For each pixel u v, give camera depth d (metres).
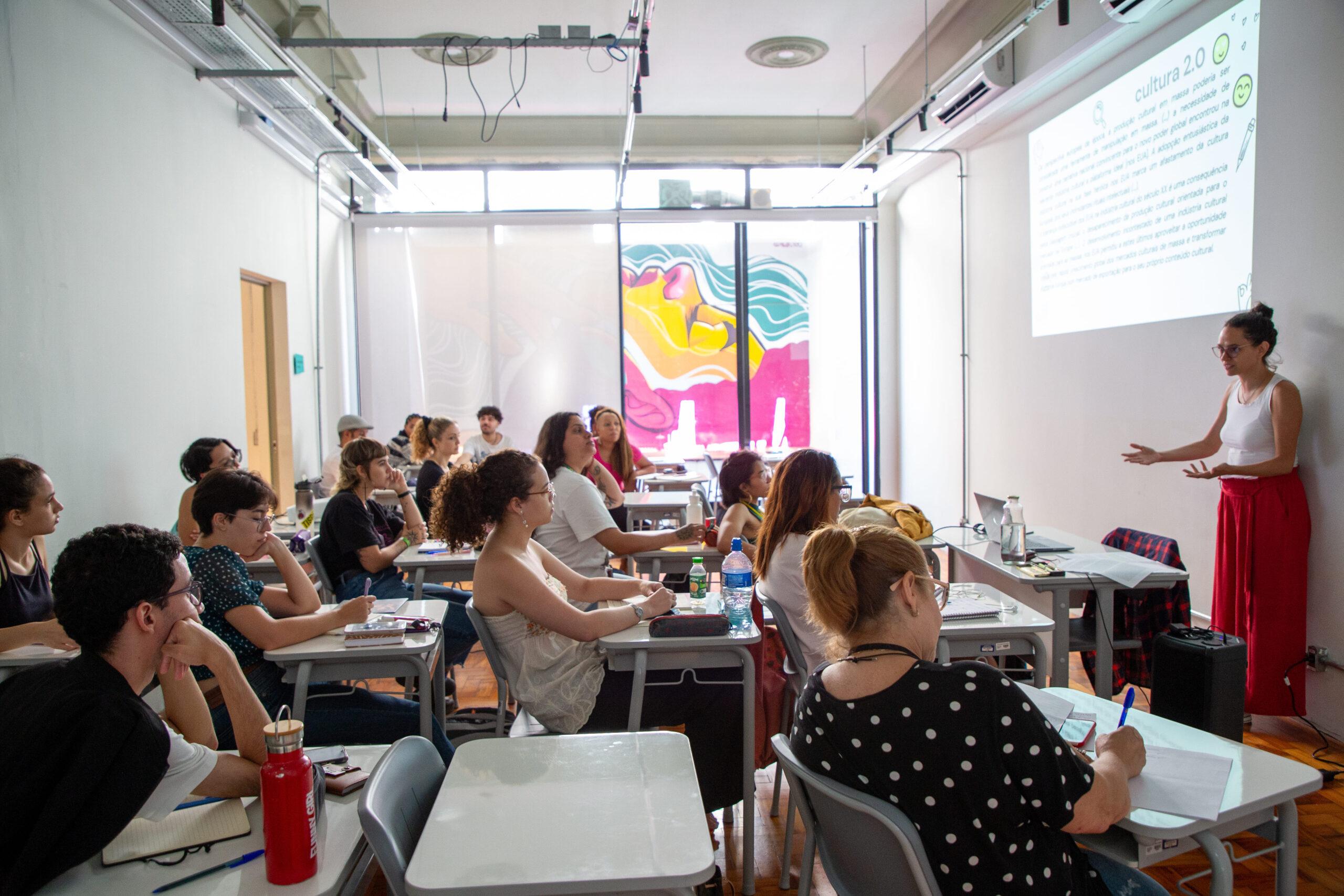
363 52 6.04
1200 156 3.75
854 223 8.18
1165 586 2.81
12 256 3.06
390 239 7.70
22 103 3.13
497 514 2.29
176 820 1.35
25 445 3.12
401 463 6.56
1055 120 5.05
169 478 4.23
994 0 5.23
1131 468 4.39
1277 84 3.29
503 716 2.65
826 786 1.32
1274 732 3.11
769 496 2.54
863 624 1.31
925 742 1.22
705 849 1.19
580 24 5.74
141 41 4.02
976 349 6.26
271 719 2.23
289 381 6.04
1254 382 3.21
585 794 1.36
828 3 5.48
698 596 2.66
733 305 8.47
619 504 4.41
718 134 7.81
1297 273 3.21
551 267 7.80
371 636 2.24
